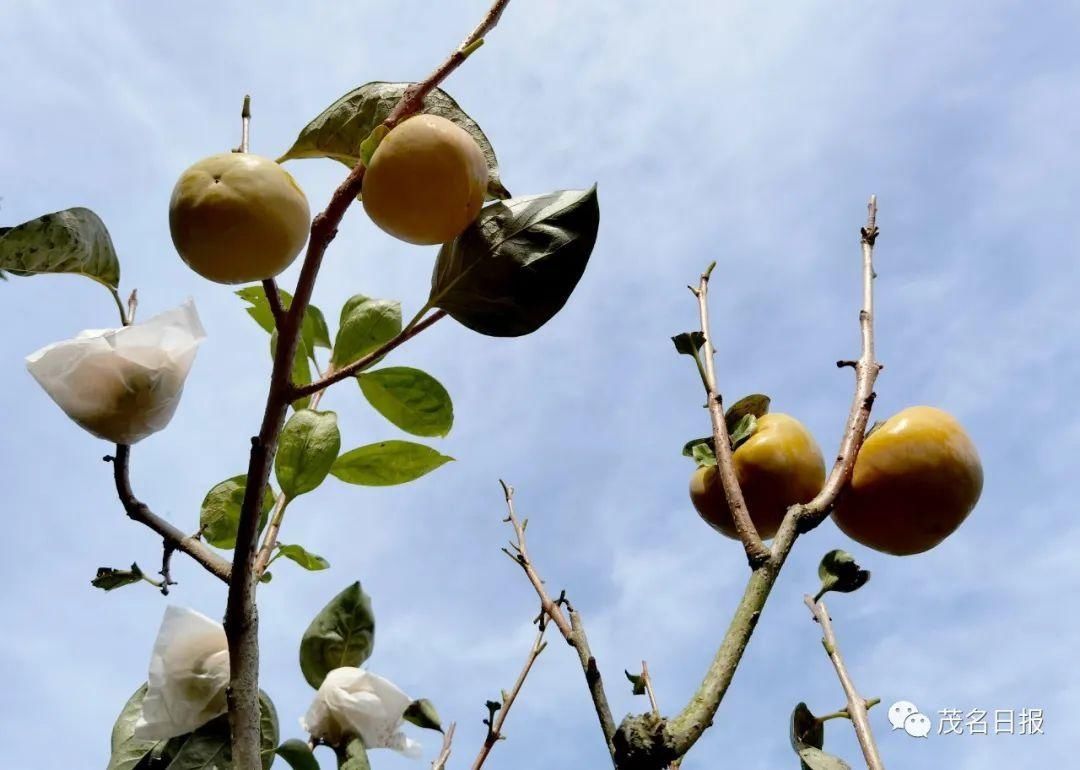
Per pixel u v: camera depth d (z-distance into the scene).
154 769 0.81
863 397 1.01
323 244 0.77
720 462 0.93
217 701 0.81
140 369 0.78
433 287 0.83
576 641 1.01
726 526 1.12
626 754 0.67
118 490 0.82
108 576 0.87
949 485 1.00
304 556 1.03
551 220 0.83
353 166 0.93
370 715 0.92
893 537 1.02
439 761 1.14
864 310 1.08
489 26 0.83
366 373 1.08
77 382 0.77
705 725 0.68
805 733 0.97
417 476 1.10
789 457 1.07
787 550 0.84
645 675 0.99
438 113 0.90
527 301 0.82
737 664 0.73
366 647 1.04
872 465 1.02
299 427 0.99
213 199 0.72
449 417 1.10
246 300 1.18
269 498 1.03
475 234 0.83
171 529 0.83
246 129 0.84
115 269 0.92
